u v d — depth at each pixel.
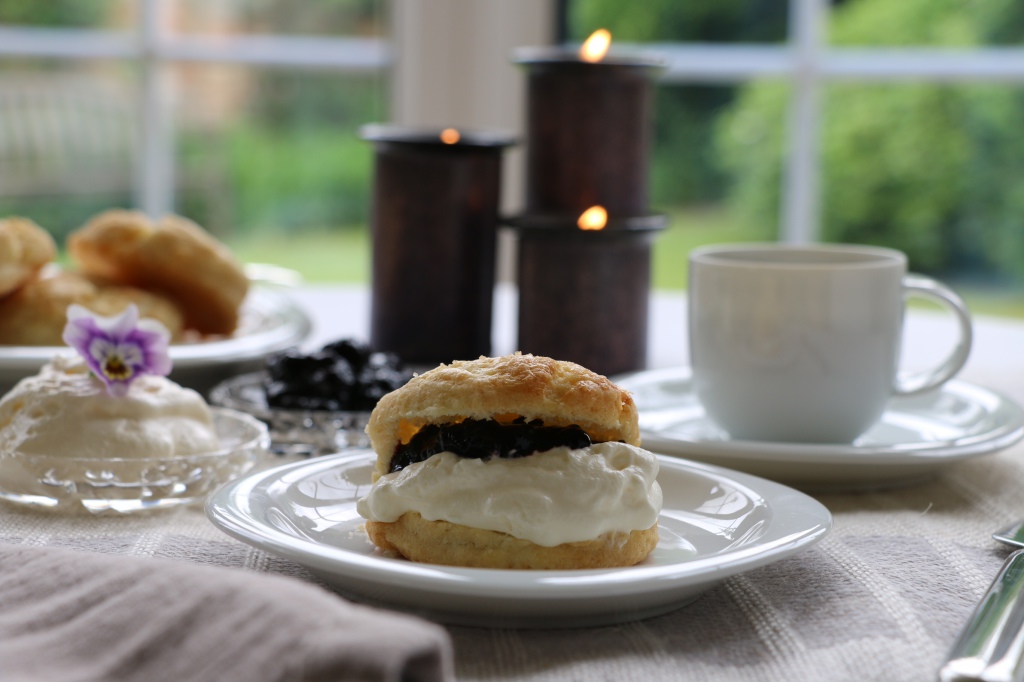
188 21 1.79
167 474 0.78
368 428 0.75
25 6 1.94
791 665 0.67
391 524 0.73
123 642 0.64
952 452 0.81
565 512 0.72
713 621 0.70
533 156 1.03
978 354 1.09
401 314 1.02
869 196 2.32
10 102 2.03
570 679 0.66
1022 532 0.77
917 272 2.40
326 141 2.63
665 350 1.12
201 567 0.67
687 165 2.43
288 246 2.83
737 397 0.88
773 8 1.90
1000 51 1.60
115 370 0.80
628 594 0.68
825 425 0.87
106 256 1.00
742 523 0.75
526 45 1.68
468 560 0.72
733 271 0.87
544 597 0.67
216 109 2.51
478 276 1.03
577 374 0.74
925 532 0.77
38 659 0.63
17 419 0.80
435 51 1.69
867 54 1.62
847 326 0.86
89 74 1.90
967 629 0.67
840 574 0.73
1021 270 2.38
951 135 2.23
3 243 0.95
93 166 2.13
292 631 0.60
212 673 0.59
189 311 1.02
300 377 0.87
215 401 0.89
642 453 0.74
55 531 0.76
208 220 2.70
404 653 0.56
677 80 1.68
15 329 0.95
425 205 1.01
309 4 1.99
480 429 0.73
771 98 2.32
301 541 0.70
